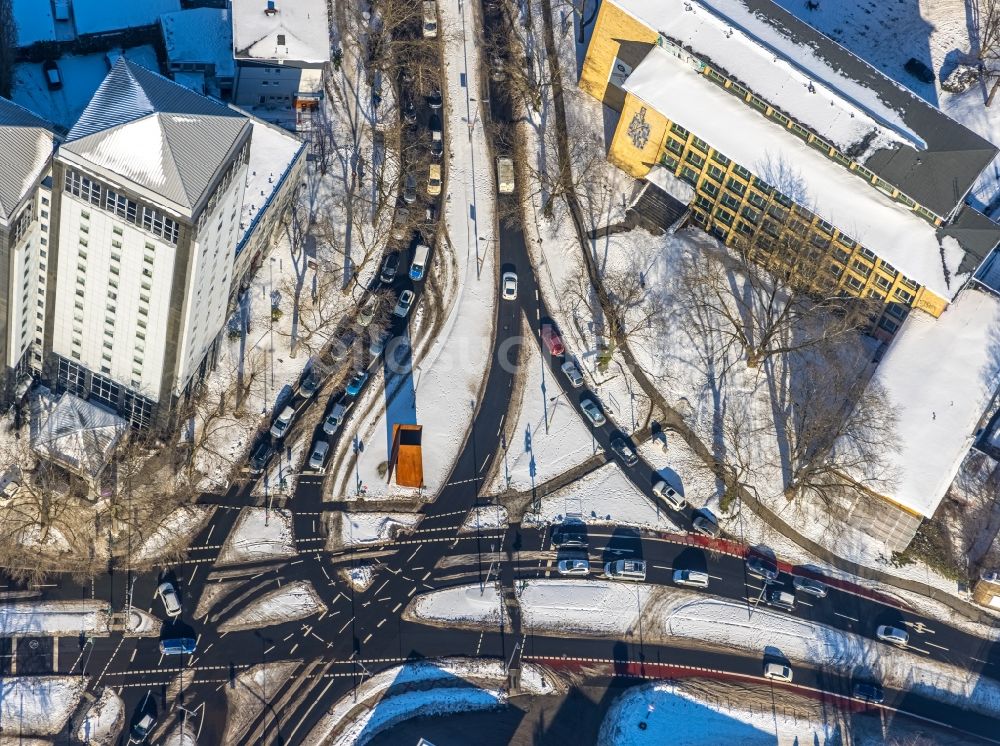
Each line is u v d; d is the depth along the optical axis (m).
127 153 181.00
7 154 189.62
